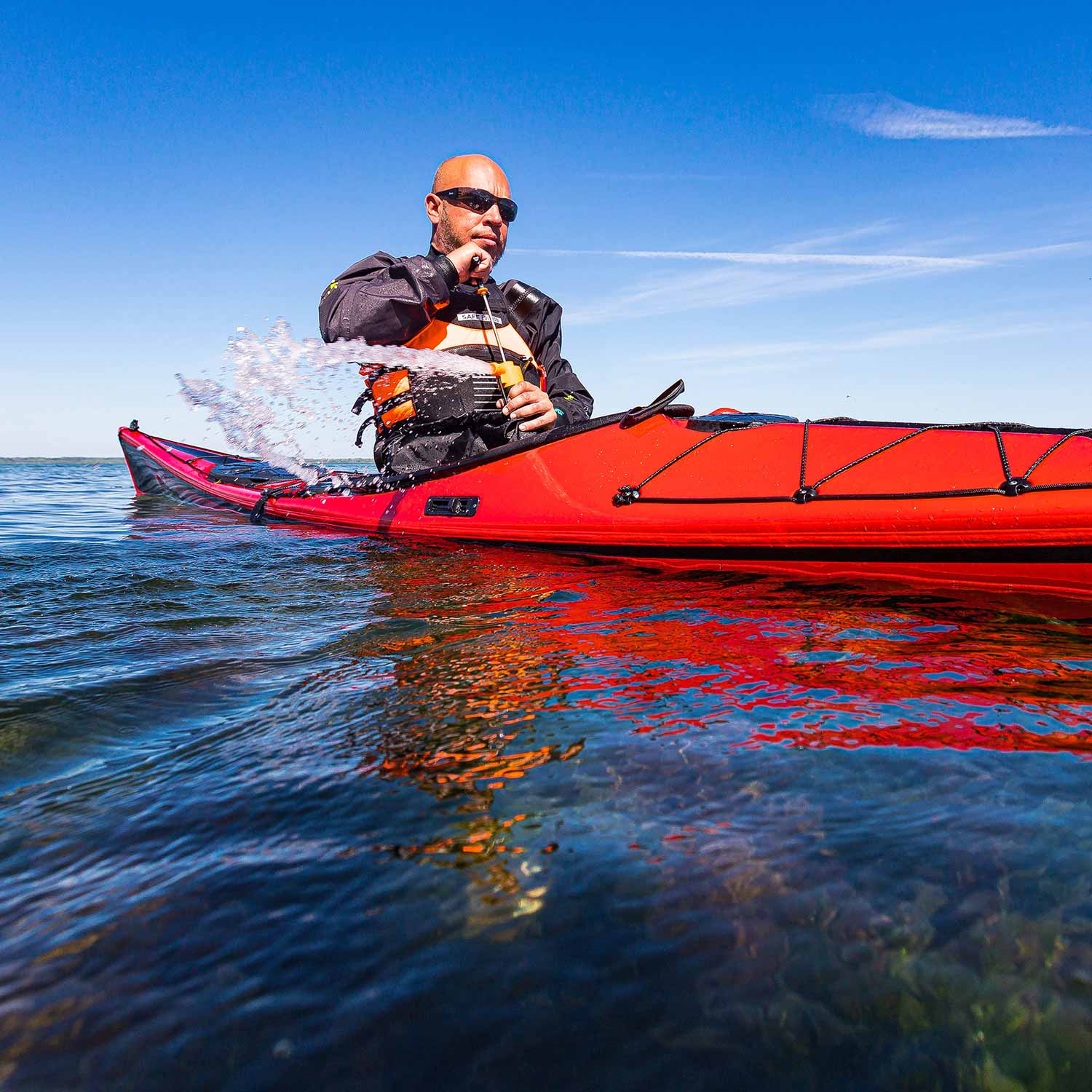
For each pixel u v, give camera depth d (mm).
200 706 1247
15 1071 515
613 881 699
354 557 2795
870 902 651
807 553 2109
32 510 5336
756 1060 507
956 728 1007
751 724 1046
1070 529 1684
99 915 687
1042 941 593
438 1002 563
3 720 1192
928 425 2188
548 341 3781
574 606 1833
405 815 839
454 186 3508
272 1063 515
